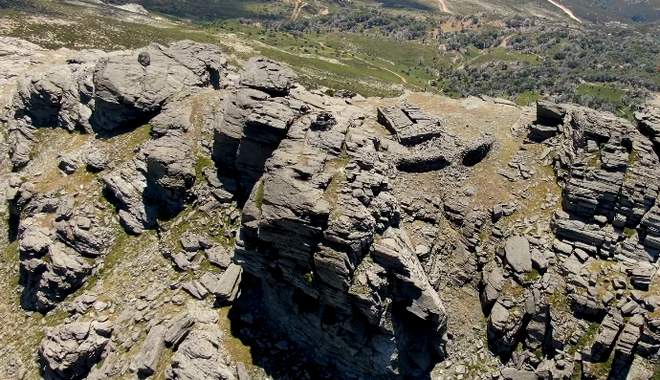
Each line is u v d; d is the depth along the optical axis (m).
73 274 48.28
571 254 41.03
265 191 37.56
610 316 37.34
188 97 57.97
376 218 38.09
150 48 62.66
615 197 40.84
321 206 35.47
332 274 35.78
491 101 61.03
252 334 42.66
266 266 40.75
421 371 40.03
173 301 45.44
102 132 59.25
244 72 50.03
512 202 45.62
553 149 48.38
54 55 84.62
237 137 48.09
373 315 35.81
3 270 54.59
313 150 39.66
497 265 43.06
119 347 43.38
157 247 49.94
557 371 37.72
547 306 39.31
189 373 39.34
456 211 46.25
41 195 54.56
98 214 52.44
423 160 47.56
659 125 42.91
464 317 42.44
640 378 35.81
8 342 47.84
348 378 40.31
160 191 51.34
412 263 38.34
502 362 40.62
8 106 70.31
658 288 38.00
